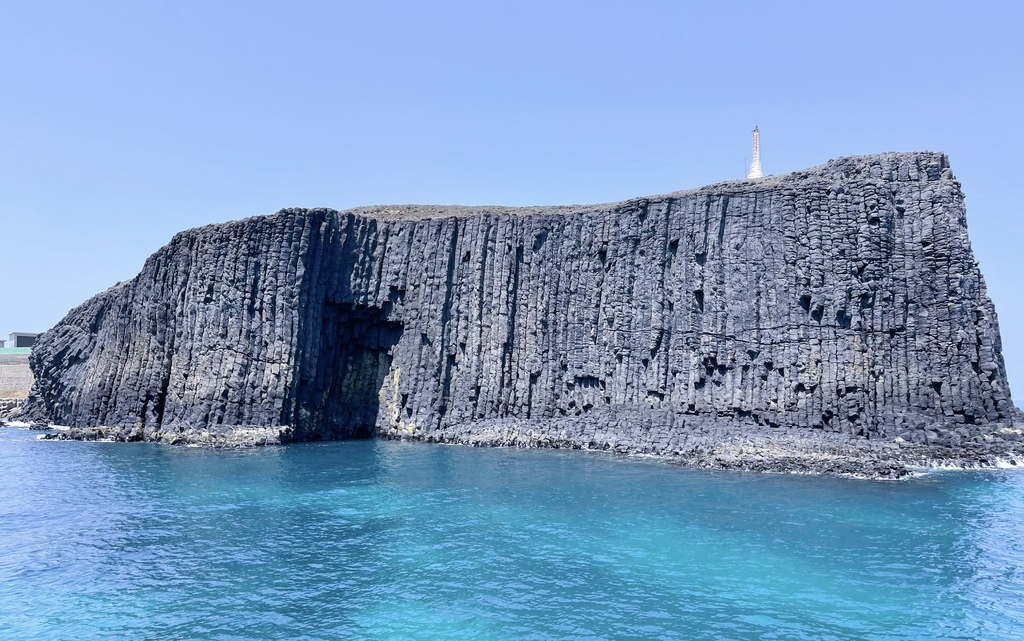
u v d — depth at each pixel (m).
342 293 65.31
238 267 61.12
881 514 32.53
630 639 19.20
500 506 34.41
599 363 60.19
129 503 34.94
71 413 71.56
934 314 50.72
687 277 57.31
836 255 52.91
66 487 38.88
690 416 55.06
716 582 23.53
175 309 63.09
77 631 19.67
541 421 60.47
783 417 52.09
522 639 19.17
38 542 27.98
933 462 45.75
